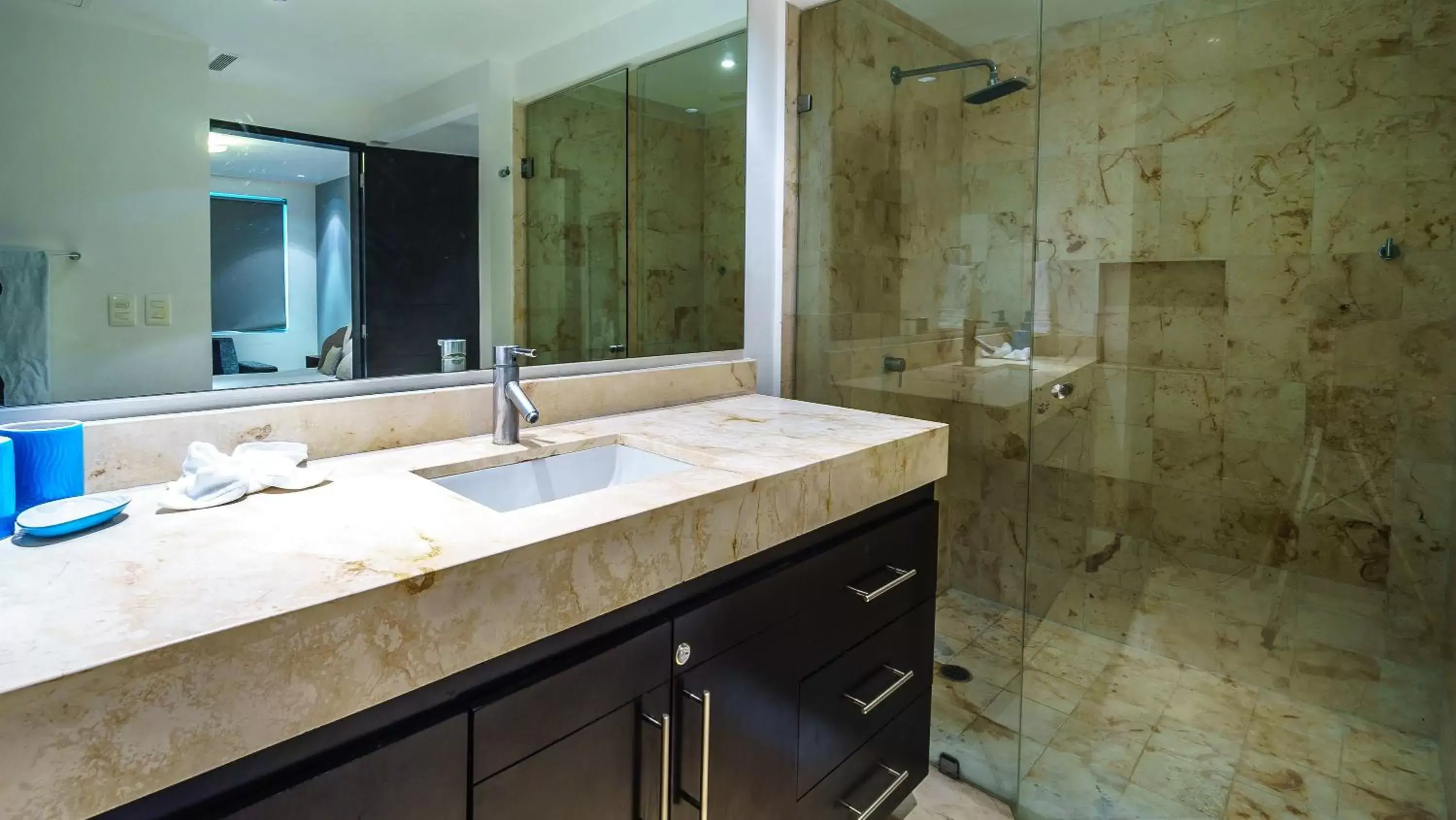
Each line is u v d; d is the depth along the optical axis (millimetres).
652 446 1339
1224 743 1982
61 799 492
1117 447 2600
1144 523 2523
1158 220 2475
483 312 1420
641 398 1674
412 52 1286
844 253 2213
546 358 1545
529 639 771
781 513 1108
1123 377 2588
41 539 761
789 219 2082
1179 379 2471
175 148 1036
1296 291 2266
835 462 1209
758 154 1992
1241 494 2361
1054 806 1729
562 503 919
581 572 819
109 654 513
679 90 1772
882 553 1376
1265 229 2303
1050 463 2633
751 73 1946
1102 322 2619
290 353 1172
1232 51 2301
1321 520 2225
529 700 794
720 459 1191
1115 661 2391
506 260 1454
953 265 2451
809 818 1255
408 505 907
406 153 1291
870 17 2188
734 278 1965
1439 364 2051
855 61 2176
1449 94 1996
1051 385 2648
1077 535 2625
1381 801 1748
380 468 1111
